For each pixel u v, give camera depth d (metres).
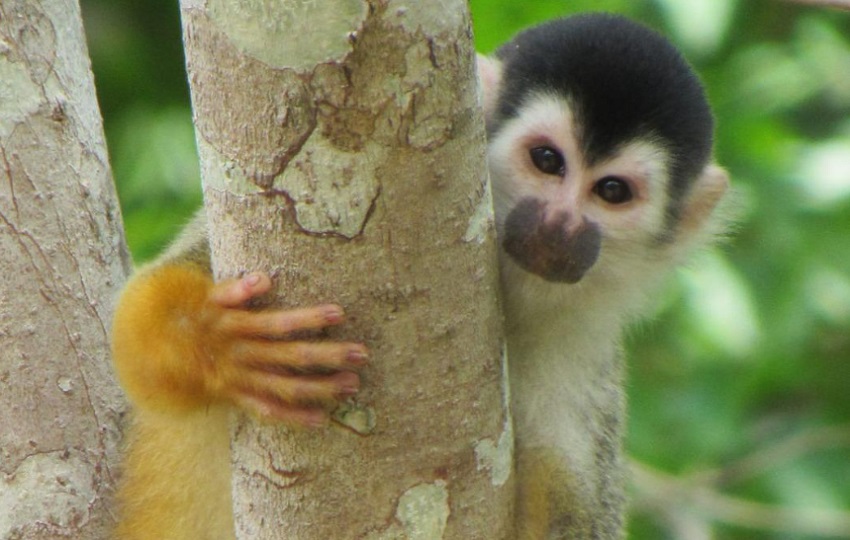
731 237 14.27
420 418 8.09
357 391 7.99
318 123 7.47
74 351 10.27
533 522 11.33
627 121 11.36
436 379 8.06
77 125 10.48
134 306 9.21
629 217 11.80
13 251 10.02
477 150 7.88
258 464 8.38
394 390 8.00
